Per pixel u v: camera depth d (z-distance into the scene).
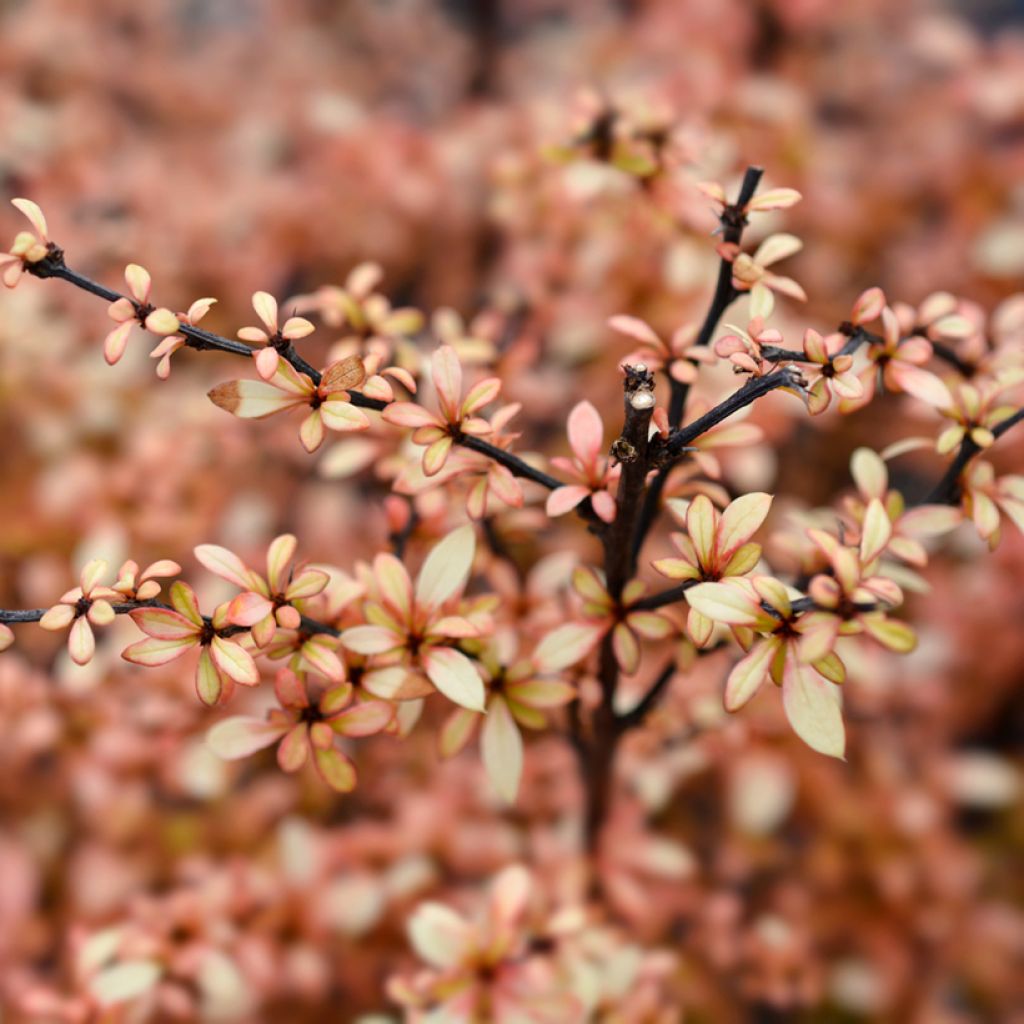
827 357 0.41
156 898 0.54
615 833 0.53
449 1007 0.46
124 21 1.09
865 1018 0.57
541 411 0.60
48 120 0.77
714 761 0.56
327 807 0.56
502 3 1.14
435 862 0.54
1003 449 0.58
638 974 0.50
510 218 0.60
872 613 0.40
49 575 0.60
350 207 0.74
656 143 0.50
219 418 0.59
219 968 0.49
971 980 0.58
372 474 0.54
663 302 0.60
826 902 0.56
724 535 0.42
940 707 0.65
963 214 0.73
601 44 0.91
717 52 0.80
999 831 0.69
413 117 1.14
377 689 0.43
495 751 0.45
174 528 0.57
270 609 0.42
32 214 0.41
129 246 0.67
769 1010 0.57
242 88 1.12
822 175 0.72
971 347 0.46
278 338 0.41
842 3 0.83
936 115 0.80
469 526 0.44
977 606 0.64
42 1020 0.49
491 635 0.45
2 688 0.51
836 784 0.58
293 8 1.31
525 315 0.63
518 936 0.48
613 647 0.45
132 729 0.52
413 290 0.78
